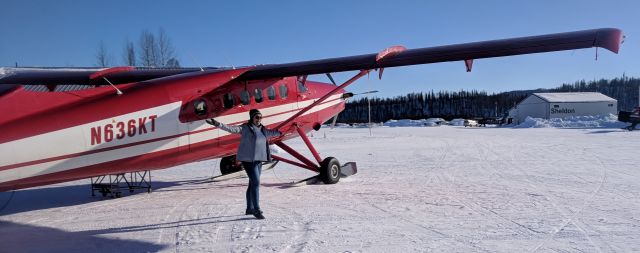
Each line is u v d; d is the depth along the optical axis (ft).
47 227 22.31
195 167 46.06
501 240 18.13
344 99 39.86
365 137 93.20
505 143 67.31
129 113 24.50
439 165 42.68
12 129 20.62
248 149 22.33
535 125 128.47
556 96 176.14
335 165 33.35
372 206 24.82
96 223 22.84
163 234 20.39
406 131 122.72
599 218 21.16
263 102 31.71
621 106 324.60
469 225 20.42
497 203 24.76
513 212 22.62
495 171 37.63
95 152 23.08
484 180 32.94
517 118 183.62
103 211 25.58
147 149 25.32
